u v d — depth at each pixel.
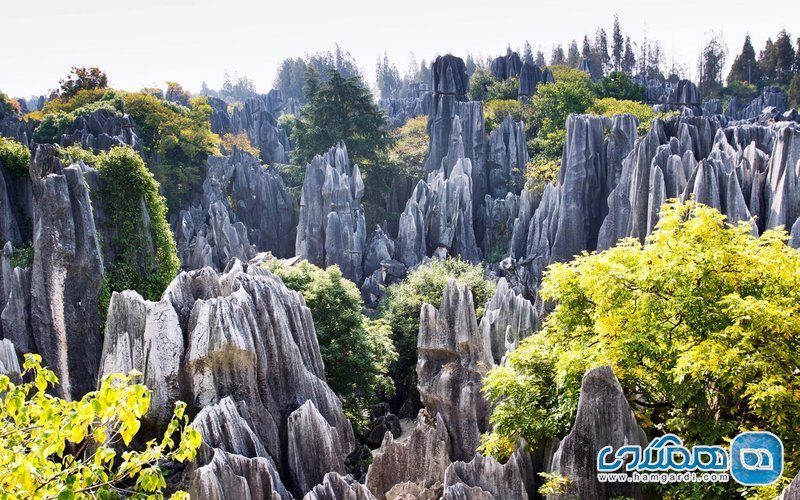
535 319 38.62
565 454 20.33
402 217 70.62
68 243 35.44
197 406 27.95
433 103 90.12
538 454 23.59
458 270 62.06
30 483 12.39
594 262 24.39
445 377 31.83
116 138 68.06
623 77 119.56
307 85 92.44
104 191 40.91
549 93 98.81
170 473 26.02
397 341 53.78
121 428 13.28
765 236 23.09
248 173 79.81
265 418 28.44
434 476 26.84
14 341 34.72
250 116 124.50
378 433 41.91
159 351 28.22
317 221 69.94
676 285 21.89
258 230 77.38
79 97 95.44
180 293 30.12
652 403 23.48
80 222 36.12
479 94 119.62
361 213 70.88
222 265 66.06
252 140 116.88
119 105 85.31
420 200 72.94
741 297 21.78
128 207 41.38
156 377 27.94
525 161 83.81
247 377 28.55
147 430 27.86
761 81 167.88
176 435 27.42
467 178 72.50
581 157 66.69
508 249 72.94
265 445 28.19
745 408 21.34
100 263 36.62
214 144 95.62
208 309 28.36
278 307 31.03
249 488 23.08
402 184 84.75
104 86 107.94
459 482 21.61
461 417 31.34
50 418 13.16
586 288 24.42
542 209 68.94
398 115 139.62
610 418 20.03
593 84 124.81
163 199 45.75
